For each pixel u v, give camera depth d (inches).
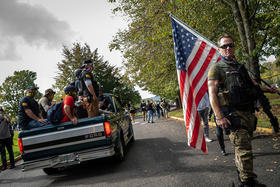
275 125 104.7
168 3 420.2
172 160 206.2
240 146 94.7
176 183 146.1
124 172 189.9
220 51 107.1
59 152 191.9
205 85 147.4
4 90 2274.9
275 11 287.0
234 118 96.1
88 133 192.2
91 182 176.2
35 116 213.8
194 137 135.9
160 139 345.4
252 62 371.9
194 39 151.9
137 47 596.1
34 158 192.4
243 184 93.3
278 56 455.2
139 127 628.7
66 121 199.3
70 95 215.5
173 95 1425.9
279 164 150.2
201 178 147.9
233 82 99.4
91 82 217.6
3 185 218.2
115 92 1612.9
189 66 149.6
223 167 163.8
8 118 320.2
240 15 398.0
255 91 101.5
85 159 189.6
